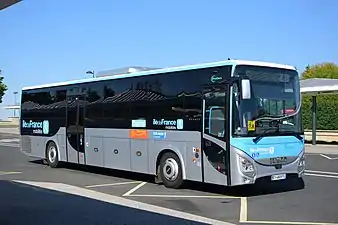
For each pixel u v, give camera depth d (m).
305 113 36.41
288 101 11.90
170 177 12.89
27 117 20.16
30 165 19.75
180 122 12.49
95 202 11.05
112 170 17.67
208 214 9.62
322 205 10.44
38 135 19.38
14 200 11.35
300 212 9.71
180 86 12.58
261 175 11.18
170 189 12.91
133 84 14.29
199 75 12.02
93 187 13.48
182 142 12.42
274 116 11.57
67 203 10.94
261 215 9.46
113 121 15.06
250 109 11.20
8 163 20.64
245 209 10.07
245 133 11.05
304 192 12.16
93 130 16.02
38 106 19.38
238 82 11.10
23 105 20.50
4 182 14.60
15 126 72.75
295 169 11.81
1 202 11.09
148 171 13.66
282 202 10.83
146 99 13.72
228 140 11.09
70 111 17.31
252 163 11.04
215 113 11.50
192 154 12.13
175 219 9.12
